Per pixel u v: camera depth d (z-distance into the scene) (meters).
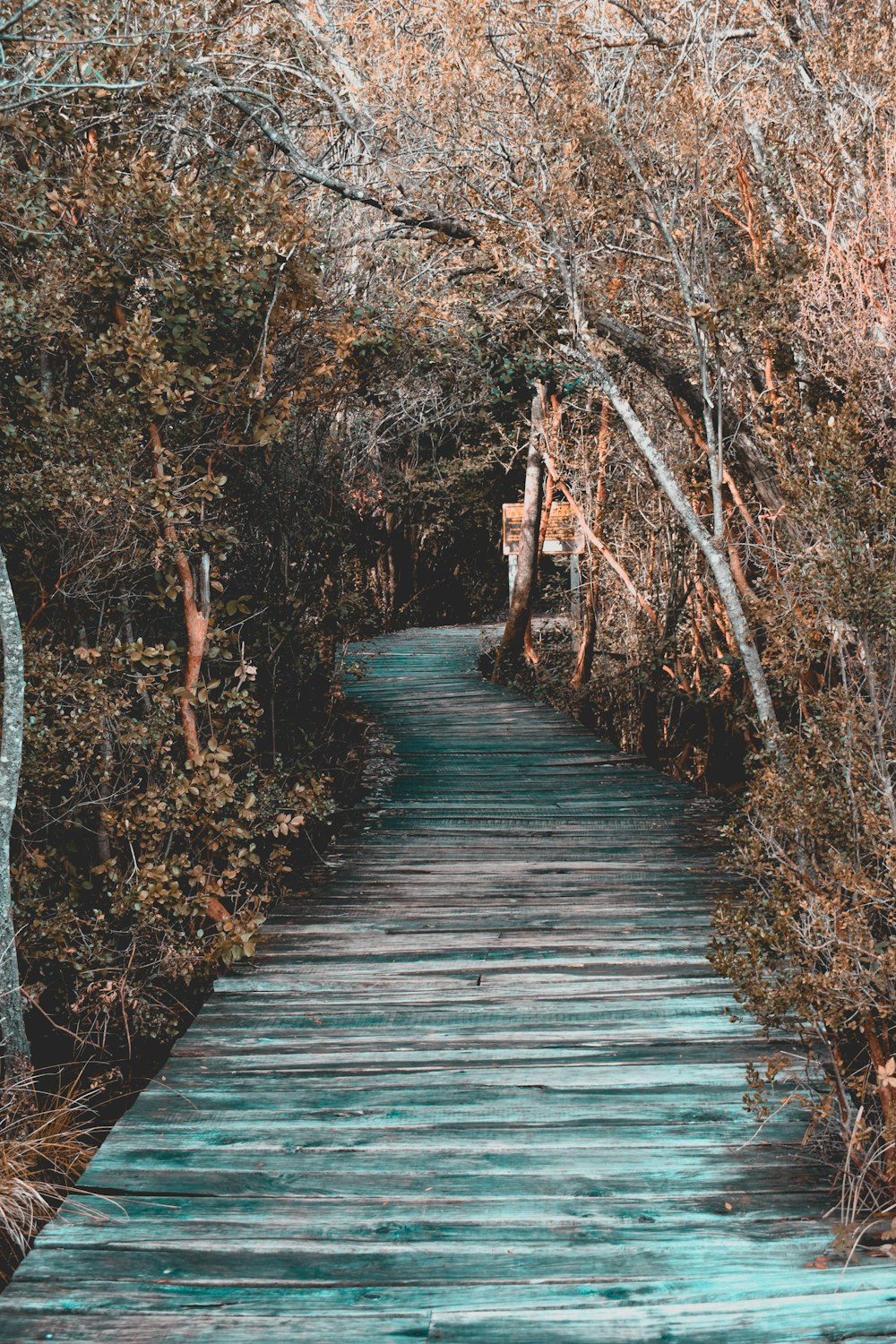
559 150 6.66
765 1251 2.88
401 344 7.39
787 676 4.41
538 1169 3.31
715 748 11.49
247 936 4.94
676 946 5.17
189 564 5.60
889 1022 3.51
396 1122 3.62
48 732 4.76
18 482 4.66
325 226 7.46
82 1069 4.68
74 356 5.12
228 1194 3.22
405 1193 3.21
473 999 4.63
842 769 3.58
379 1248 2.94
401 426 14.88
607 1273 2.81
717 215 7.27
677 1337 2.56
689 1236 2.96
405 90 6.82
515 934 5.42
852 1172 3.15
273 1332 2.62
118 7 4.84
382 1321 2.65
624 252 6.70
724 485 8.00
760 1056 4.02
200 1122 3.65
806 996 3.18
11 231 4.77
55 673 4.81
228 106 7.19
